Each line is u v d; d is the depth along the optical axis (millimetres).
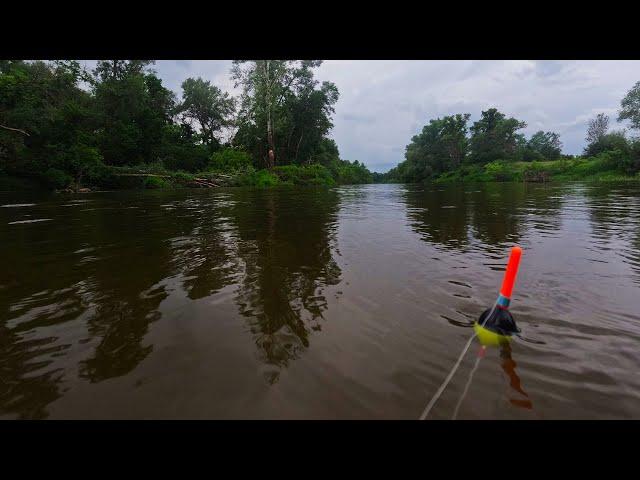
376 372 1828
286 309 2633
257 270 3631
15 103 20281
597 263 3846
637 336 2180
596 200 12047
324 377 1787
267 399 1629
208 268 3707
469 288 3084
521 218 7605
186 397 1646
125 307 2680
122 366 1894
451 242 5062
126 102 29641
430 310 2613
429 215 8344
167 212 9031
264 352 2025
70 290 3055
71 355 2006
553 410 1563
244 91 31062
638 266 3717
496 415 1537
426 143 81438
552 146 77000
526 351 2025
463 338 2182
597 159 42625
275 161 36906
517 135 67125
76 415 1547
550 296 2869
